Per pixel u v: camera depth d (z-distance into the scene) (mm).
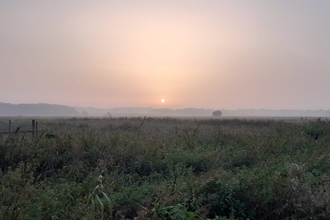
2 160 10219
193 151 12344
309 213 6020
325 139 15508
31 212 5535
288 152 12500
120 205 6844
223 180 7426
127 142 12586
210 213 6332
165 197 6598
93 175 8867
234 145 14273
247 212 6363
